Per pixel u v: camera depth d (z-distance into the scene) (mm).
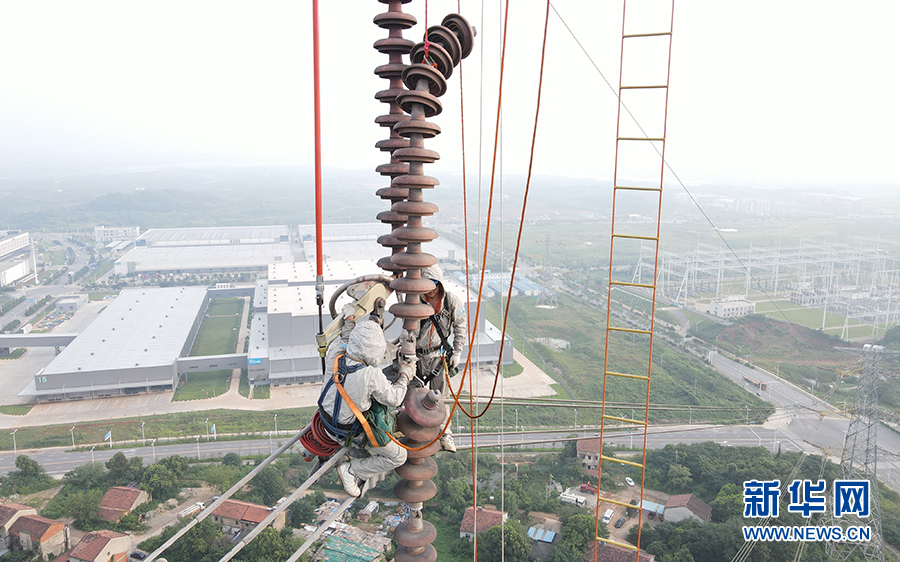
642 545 29641
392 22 3678
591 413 50625
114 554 27375
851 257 152000
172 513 32344
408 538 3803
